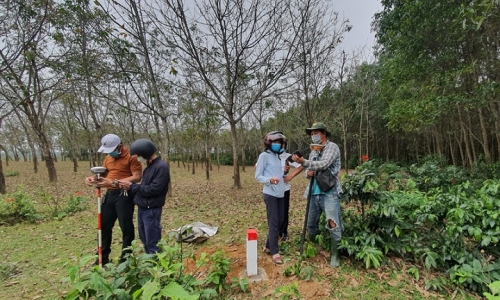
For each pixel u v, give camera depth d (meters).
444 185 5.34
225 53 7.72
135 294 1.45
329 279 2.81
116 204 3.05
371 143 22.86
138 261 1.91
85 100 13.12
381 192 3.29
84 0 5.94
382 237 3.35
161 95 8.94
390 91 10.56
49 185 10.77
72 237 4.50
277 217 3.24
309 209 3.48
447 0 5.35
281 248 3.59
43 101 13.30
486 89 5.44
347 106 14.27
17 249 3.99
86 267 3.33
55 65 7.27
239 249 3.56
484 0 3.12
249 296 2.55
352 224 3.45
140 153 2.78
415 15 6.29
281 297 2.52
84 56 6.96
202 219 5.52
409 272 2.97
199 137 13.75
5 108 14.93
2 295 2.75
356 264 3.12
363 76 13.04
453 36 6.14
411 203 3.69
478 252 3.07
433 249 3.23
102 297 1.57
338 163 3.15
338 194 3.18
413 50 6.92
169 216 5.80
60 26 6.99
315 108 9.91
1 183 8.76
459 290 2.67
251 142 22.39
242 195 8.38
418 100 7.41
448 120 11.65
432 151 18.88
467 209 3.23
